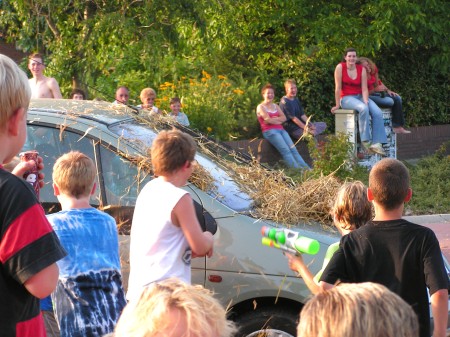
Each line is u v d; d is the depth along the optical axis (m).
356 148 23.72
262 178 10.69
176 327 3.59
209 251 7.73
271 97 23.72
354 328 3.57
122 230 9.58
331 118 29.03
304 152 25.38
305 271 6.96
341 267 7.03
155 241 7.53
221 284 9.28
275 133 23.50
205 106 24.45
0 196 4.94
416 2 27.47
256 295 9.20
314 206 9.97
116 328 3.81
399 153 29.61
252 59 29.53
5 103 5.00
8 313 4.97
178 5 21.81
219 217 9.41
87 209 7.78
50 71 22.86
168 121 11.57
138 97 25.72
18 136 5.14
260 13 28.03
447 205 21.22
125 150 9.86
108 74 26.36
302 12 27.62
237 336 9.38
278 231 7.04
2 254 4.92
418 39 28.09
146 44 21.62
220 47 27.17
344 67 23.81
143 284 7.52
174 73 26.30
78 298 7.47
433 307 6.72
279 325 9.30
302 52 29.20
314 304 3.72
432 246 6.83
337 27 27.12
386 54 30.91
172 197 7.55
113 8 21.66
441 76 32.53
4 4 23.00
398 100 24.69
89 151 9.90
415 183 22.44
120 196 9.73
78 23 21.95
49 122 10.03
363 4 28.59
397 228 6.93
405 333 3.58
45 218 5.10
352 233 7.09
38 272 4.91
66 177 7.73
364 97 23.58
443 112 32.72
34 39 22.98
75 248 7.52
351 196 7.79
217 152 11.56
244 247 9.24
